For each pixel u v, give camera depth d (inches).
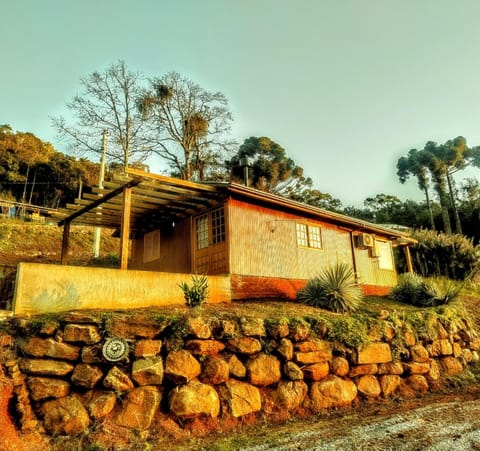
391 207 2135.8
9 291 271.7
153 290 307.9
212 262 416.8
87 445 195.9
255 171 1536.7
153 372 229.6
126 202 340.2
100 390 218.5
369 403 291.3
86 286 276.8
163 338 248.2
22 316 239.8
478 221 1499.8
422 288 476.4
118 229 570.6
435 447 186.4
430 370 349.4
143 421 213.0
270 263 433.1
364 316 348.5
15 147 1491.1
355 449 187.8
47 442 194.1
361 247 561.6
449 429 213.5
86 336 230.2
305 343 289.0
